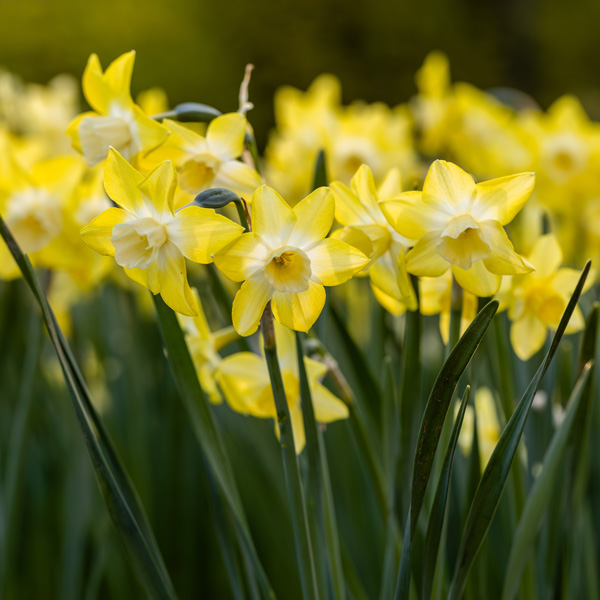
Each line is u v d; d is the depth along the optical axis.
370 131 3.15
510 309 2.03
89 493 2.41
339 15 13.23
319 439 2.02
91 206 2.19
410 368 2.01
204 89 12.38
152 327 2.95
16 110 3.73
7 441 2.62
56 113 3.73
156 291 1.94
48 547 2.75
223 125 1.99
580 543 2.15
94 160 2.00
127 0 11.88
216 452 2.02
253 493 2.58
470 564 1.98
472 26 14.34
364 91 13.52
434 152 3.37
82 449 2.40
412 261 1.95
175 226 1.94
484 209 1.95
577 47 15.77
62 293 2.71
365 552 2.29
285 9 12.92
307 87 13.07
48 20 11.09
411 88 13.66
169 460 2.67
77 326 2.95
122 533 2.00
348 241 1.98
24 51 10.92
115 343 3.08
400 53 13.65
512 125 2.98
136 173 1.94
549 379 2.12
